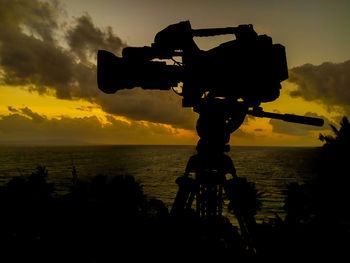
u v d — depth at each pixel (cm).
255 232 246
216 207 288
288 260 253
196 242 275
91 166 13462
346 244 256
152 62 273
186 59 269
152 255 264
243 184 261
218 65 261
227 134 279
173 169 13200
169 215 262
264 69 254
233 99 274
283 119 270
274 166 14675
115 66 273
